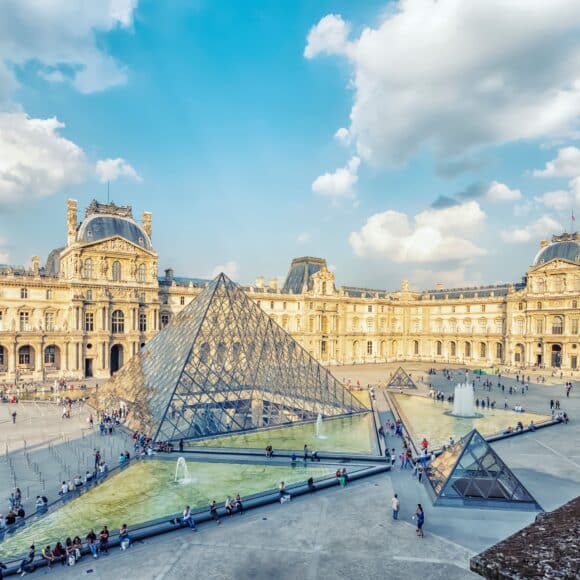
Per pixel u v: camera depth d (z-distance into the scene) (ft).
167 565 99.60
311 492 141.90
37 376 359.87
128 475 154.51
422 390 342.03
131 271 400.67
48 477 150.92
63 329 374.43
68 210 401.90
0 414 243.19
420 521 112.68
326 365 538.88
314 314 533.14
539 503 131.44
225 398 217.36
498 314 532.32
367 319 587.68
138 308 401.29
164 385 214.90
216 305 247.91
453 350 577.84
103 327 381.40
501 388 354.13
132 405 223.51
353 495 139.95
